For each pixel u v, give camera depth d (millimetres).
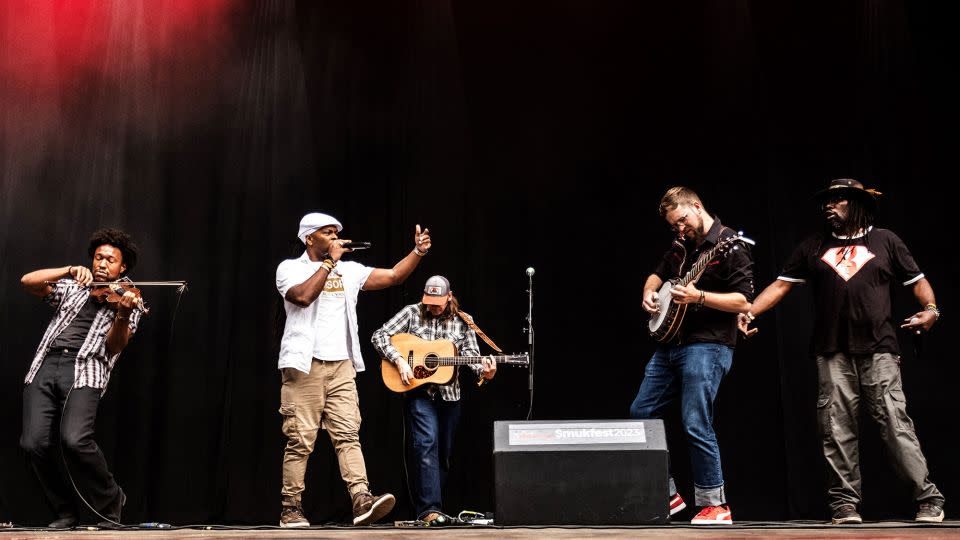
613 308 4836
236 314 4699
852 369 3373
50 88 4828
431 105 5000
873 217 3484
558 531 2473
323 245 3799
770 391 4629
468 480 4613
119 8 4914
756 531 2500
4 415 4484
